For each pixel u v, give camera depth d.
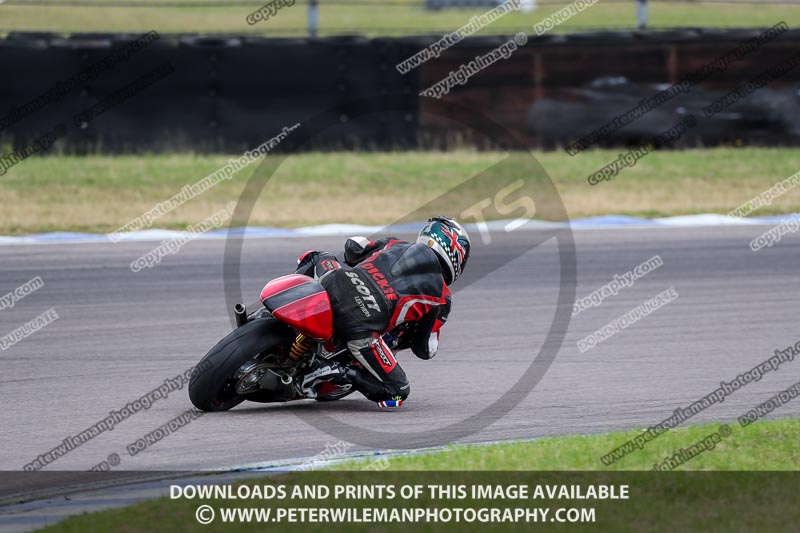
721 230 50.41
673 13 104.50
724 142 66.19
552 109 64.94
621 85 65.19
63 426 22.25
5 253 41.84
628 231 49.78
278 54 61.28
